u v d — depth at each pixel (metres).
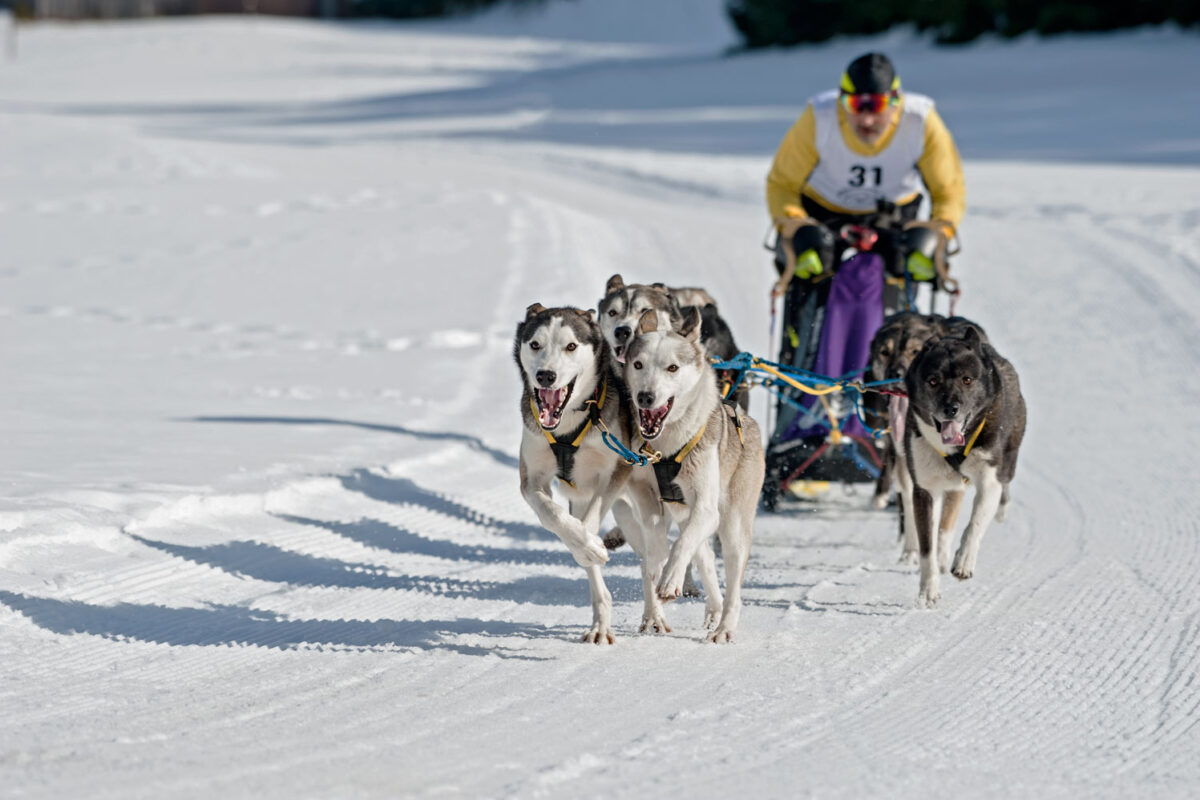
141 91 92.62
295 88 91.06
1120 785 5.79
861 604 8.94
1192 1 65.50
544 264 24.30
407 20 143.75
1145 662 7.52
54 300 21.31
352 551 9.93
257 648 7.62
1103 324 19.44
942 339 9.08
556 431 8.12
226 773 5.63
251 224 29.50
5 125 52.53
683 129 53.72
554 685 7.10
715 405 8.14
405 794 5.45
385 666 7.37
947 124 49.28
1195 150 38.84
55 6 147.12
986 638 8.05
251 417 13.74
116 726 6.23
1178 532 10.48
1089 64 61.75
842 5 82.75
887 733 6.41
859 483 12.70
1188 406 15.32
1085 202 29.61
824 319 11.84
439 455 12.62
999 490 9.14
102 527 9.26
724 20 127.31
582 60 100.56
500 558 10.12
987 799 5.59
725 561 8.31
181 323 19.62
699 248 27.48
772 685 7.16
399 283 22.69
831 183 12.73
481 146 50.16
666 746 6.16
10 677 6.90
